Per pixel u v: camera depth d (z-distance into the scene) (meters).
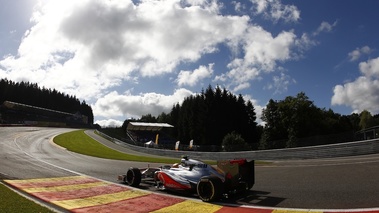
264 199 8.66
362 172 12.61
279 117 56.66
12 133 47.31
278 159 28.03
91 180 12.25
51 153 25.08
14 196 8.51
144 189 10.45
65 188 10.43
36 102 147.88
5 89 133.00
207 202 8.36
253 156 30.30
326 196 8.60
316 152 25.53
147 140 76.56
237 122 72.81
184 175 9.42
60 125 97.12
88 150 32.25
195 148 42.16
